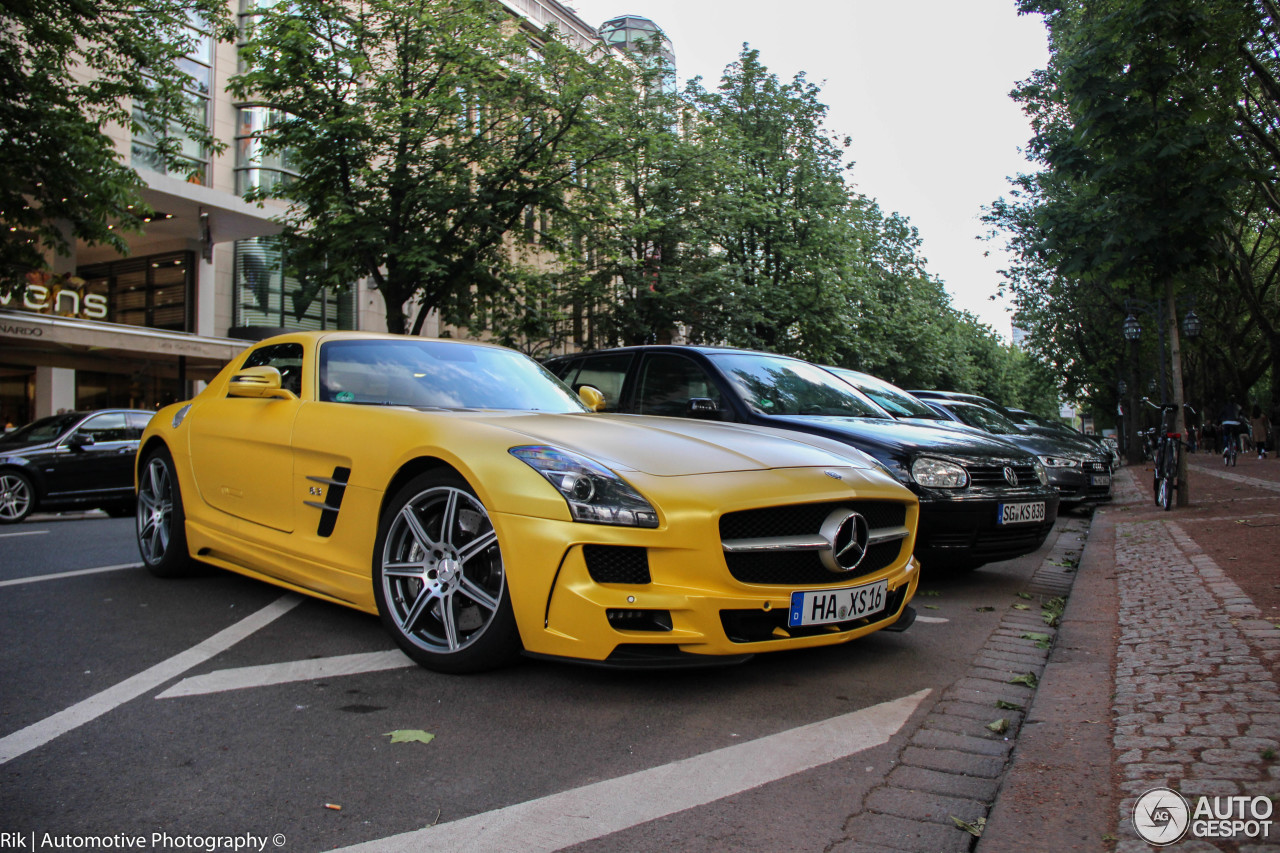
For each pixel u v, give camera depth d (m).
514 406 4.28
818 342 27.91
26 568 5.59
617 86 17.52
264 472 4.13
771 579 3.07
